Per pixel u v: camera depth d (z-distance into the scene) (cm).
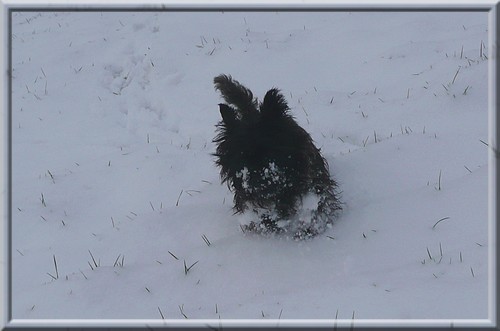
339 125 738
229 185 566
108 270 505
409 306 396
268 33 1075
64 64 1109
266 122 474
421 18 1023
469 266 424
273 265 484
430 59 859
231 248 512
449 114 688
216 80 579
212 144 759
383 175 577
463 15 1010
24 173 751
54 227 621
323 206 516
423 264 441
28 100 990
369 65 892
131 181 692
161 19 1192
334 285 439
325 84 870
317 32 1045
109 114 917
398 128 696
